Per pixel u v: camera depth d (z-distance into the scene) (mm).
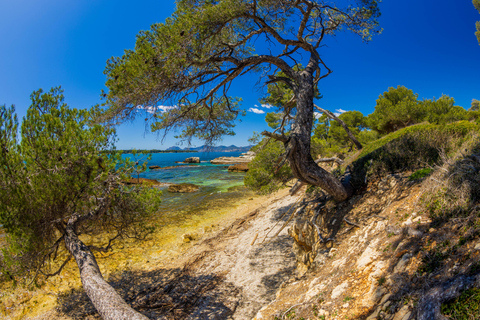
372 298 3375
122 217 6816
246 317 5855
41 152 5090
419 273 3029
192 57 6465
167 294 7496
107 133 6020
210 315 6211
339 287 4105
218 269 8688
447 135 6840
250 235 11570
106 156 5871
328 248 6180
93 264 5199
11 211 4910
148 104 6547
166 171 44531
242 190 23734
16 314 6910
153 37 6270
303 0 7578
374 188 7035
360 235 5445
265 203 17297
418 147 6953
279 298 5578
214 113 9898
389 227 4512
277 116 15359
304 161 6984
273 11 8195
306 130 7137
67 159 5211
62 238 5863
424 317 2428
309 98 7367
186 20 6082
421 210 4160
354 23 8727
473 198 3408
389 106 20109
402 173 6746
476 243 2713
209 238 11773
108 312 3961
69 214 5789
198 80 7480
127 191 6562
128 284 8242
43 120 5371
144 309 6867
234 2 6504
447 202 3711
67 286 8156
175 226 13719
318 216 7672
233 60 7648
